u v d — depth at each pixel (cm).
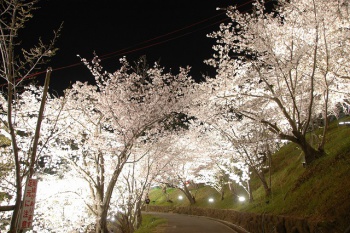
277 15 1510
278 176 2081
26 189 587
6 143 1305
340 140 1480
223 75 1680
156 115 1516
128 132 1453
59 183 1634
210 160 2523
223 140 2216
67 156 1463
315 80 1410
